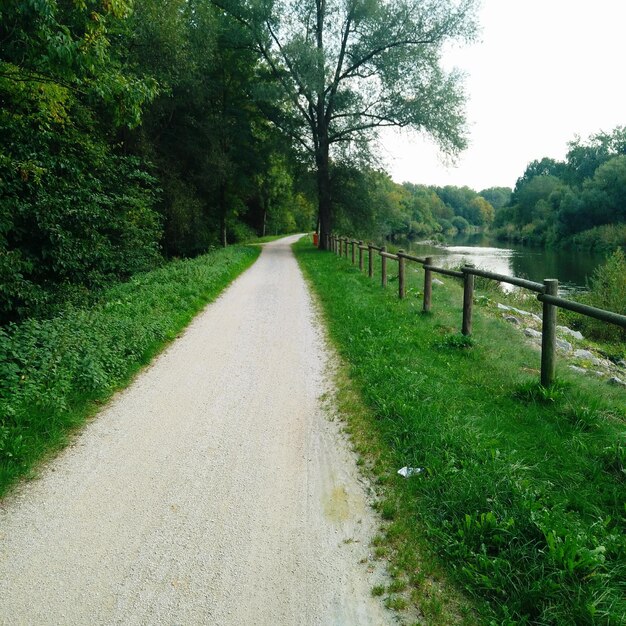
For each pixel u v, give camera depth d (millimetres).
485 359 5613
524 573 2371
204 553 2781
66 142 12219
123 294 10266
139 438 4266
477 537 2691
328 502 3223
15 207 9719
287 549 2789
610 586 2289
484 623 2225
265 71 28328
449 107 23297
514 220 75688
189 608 2402
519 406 4273
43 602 2461
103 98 8336
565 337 9711
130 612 2389
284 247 34094
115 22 11867
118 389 5500
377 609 2355
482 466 3279
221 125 25859
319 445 4012
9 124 9633
